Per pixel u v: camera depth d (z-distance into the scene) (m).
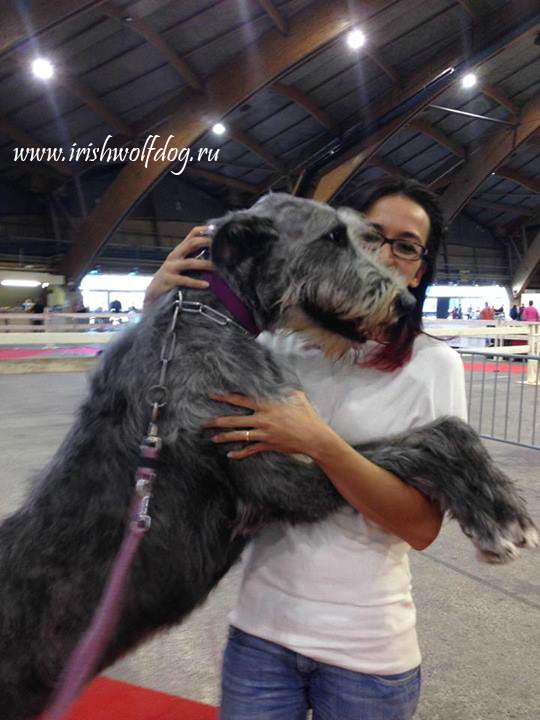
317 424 1.62
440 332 12.60
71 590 1.69
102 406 1.88
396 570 1.77
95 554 1.71
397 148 31.73
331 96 25.89
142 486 1.64
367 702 1.68
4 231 27.02
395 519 1.64
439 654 3.38
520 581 4.27
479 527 1.76
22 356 16.77
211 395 1.75
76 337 11.48
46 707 1.75
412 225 2.09
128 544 1.63
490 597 4.04
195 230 2.10
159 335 1.87
